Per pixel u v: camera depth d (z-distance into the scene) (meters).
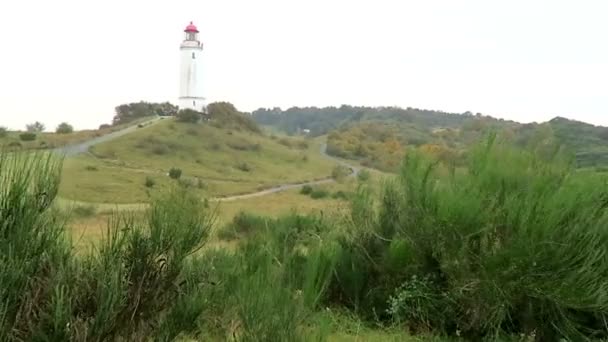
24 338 3.10
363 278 7.29
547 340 6.11
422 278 6.83
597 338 5.98
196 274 4.75
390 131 131.62
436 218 6.32
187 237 4.05
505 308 5.95
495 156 6.84
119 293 3.33
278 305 4.27
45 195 3.67
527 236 5.53
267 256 6.25
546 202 5.74
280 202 53.50
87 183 61.19
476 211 5.90
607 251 5.88
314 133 181.00
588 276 5.39
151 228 3.94
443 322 6.44
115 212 4.21
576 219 5.70
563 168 6.67
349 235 8.10
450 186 6.59
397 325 6.48
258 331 4.07
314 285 6.16
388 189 8.02
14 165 3.57
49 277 3.39
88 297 3.32
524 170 6.52
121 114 149.00
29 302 3.19
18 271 3.21
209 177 95.38
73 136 113.06
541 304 5.95
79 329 3.14
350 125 157.00
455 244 6.12
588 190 6.20
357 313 6.97
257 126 152.50
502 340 5.94
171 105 149.88
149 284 3.78
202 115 137.00
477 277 5.92
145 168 91.94
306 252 7.96
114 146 106.25
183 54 136.50
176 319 3.96
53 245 3.59
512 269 5.58
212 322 4.85
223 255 6.21
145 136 115.25
